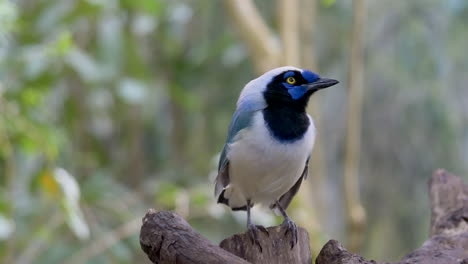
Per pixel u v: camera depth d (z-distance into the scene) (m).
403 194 18.62
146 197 15.41
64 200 10.79
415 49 17.09
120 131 16.81
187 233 6.20
